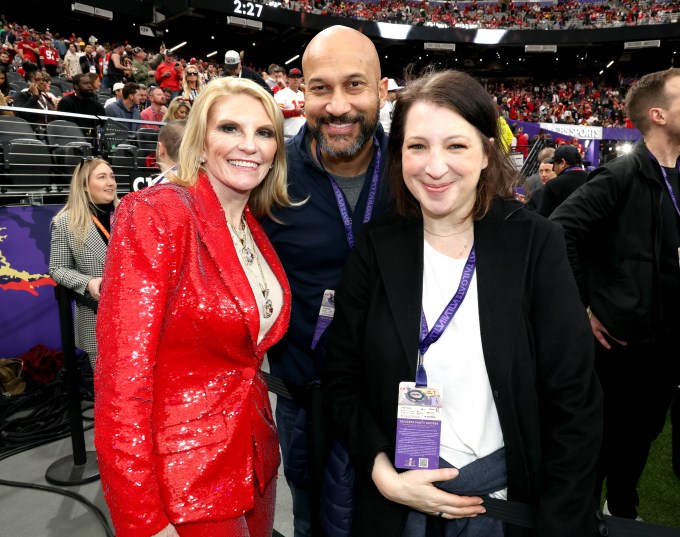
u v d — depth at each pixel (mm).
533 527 931
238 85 1103
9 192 3896
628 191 1647
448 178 928
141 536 886
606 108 23516
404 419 951
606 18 24203
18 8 17391
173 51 22453
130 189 4531
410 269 1003
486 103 938
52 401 3164
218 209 1089
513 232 973
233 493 1044
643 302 1646
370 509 1013
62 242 2494
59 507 2207
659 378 1764
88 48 12500
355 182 1493
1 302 3512
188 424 1019
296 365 1576
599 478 1784
